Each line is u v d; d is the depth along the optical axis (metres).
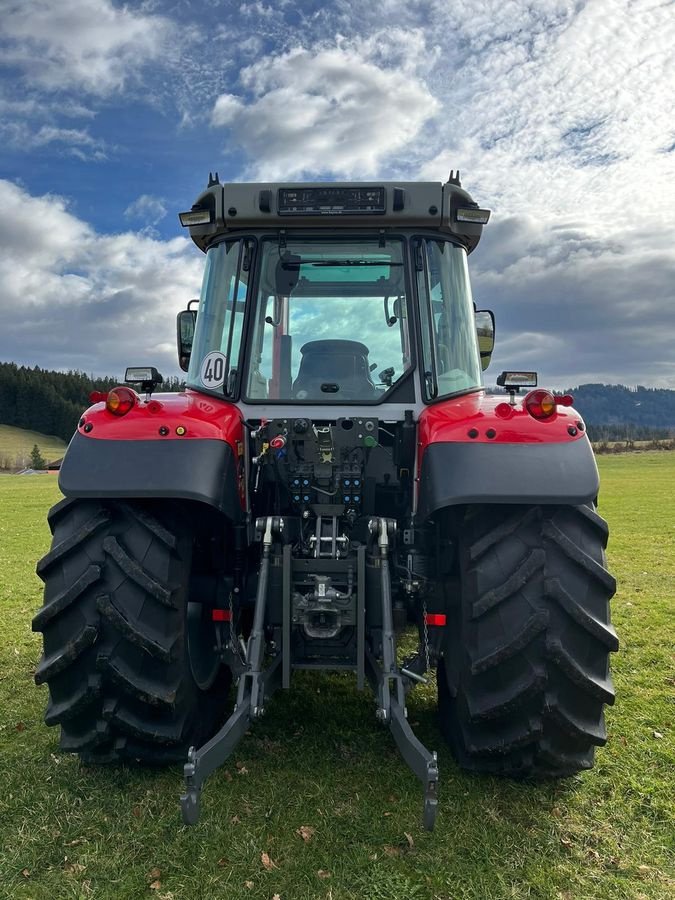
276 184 3.19
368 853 2.33
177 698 2.64
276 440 2.87
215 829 2.45
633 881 2.21
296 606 2.74
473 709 2.52
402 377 3.18
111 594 2.53
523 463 2.54
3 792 2.73
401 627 3.07
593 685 2.44
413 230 3.28
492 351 4.10
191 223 3.32
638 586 7.18
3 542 11.29
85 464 2.61
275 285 3.32
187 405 2.90
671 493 21.67
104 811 2.57
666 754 3.10
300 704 3.67
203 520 3.07
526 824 2.51
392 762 2.98
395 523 2.84
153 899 2.11
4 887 2.16
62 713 2.57
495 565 2.53
